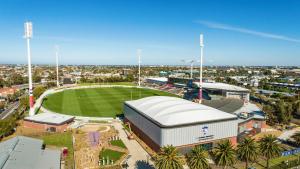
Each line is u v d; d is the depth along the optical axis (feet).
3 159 140.97
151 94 549.13
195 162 139.64
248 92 463.01
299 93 529.45
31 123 275.39
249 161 180.96
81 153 198.49
